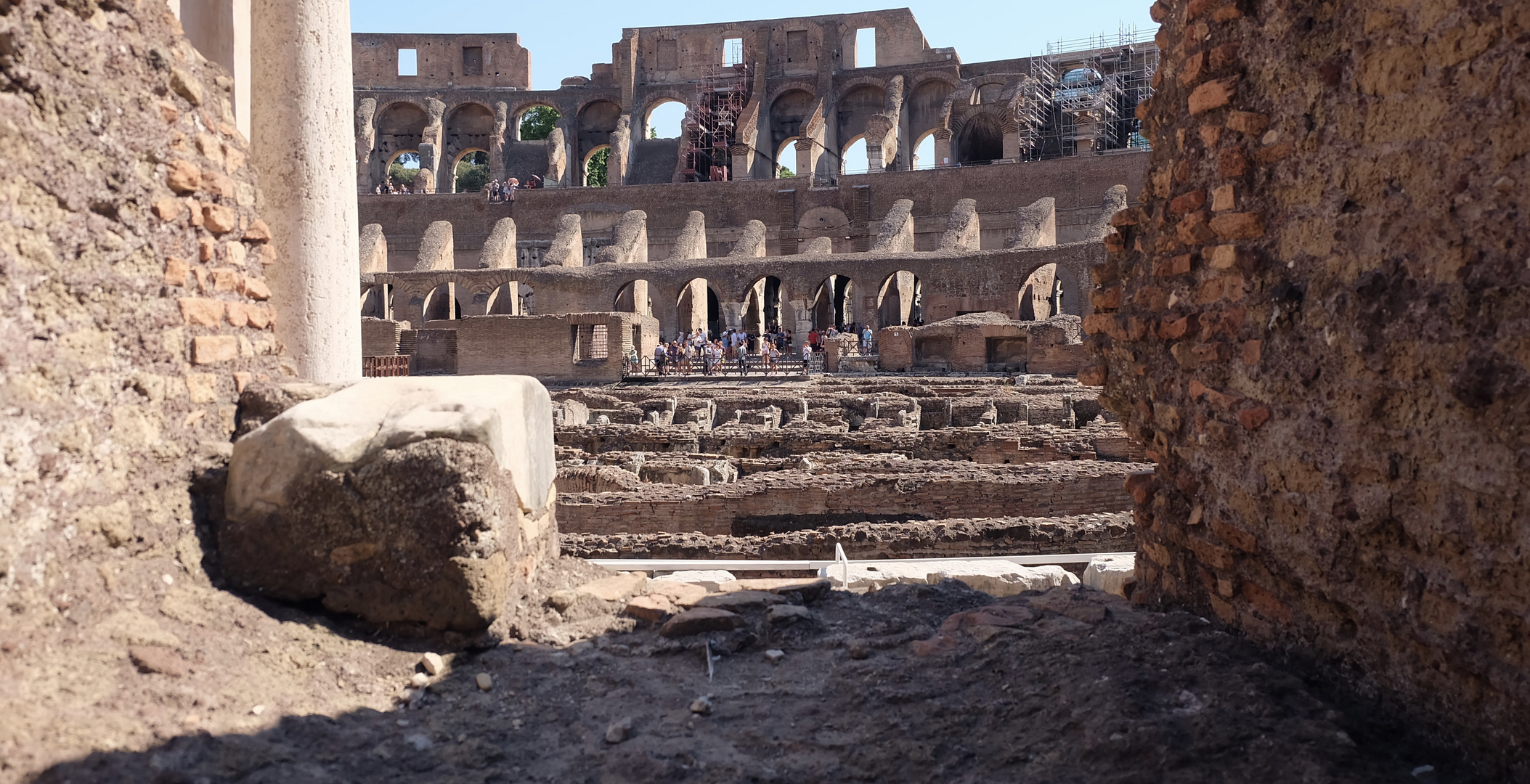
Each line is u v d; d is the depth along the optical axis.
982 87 59.84
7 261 3.20
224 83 4.75
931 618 4.94
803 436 14.34
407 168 72.31
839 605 5.15
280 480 4.12
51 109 3.45
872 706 3.81
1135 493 4.99
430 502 4.06
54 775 2.59
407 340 37.19
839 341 34.16
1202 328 4.25
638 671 4.17
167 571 3.85
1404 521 3.18
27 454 3.21
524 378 4.83
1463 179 2.98
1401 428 3.18
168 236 4.14
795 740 3.55
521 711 3.75
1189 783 2.98
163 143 4.12
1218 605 4.22
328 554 4.11
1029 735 3.44
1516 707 2.79
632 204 54.78
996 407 19.11
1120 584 6.33
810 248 43.78
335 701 3.61
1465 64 2.99
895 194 52.59
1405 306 3.16
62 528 3.36
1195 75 4.29
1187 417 4.39
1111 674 3.69
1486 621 2.89
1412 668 3.21
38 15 3.42
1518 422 2.76
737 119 61.44
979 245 48.81
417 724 3.57
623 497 9.54
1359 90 3.40
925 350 32.56
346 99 6.27
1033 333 29.95
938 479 9.66
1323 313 3.51
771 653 4.38
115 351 3.74
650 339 37.28
